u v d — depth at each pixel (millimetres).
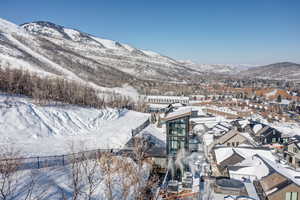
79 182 15750
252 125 59250
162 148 23922
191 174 18203
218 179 18062
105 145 34750
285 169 25062
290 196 18906
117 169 16500
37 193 14969
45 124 40844
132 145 25234
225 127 52000
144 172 17875
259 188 19516
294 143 39250
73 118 48438
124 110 73875
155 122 59375
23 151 26844
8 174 14188
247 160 27781
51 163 20984
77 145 33406
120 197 14289
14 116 38406
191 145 27594
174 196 15500
